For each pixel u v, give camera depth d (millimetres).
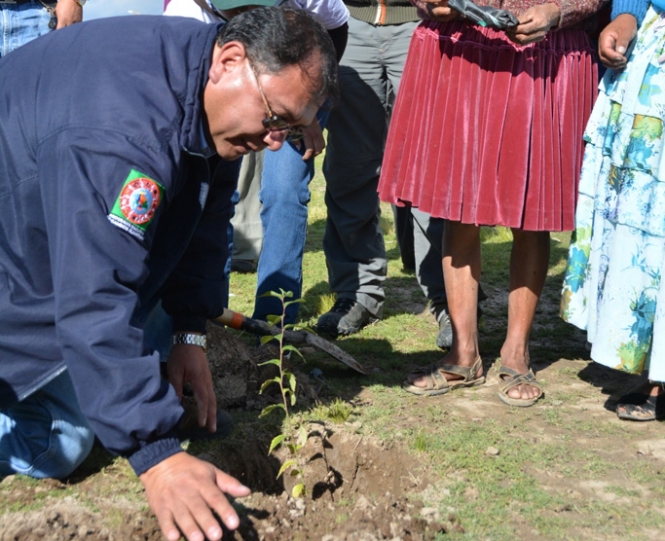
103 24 2494
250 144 2420
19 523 2613
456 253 3930
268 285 4273
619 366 3520
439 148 3688
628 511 2967
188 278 3096
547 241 3877
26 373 2621
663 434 3527
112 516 2721
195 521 2129
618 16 3543
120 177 2221
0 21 4113
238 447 3236
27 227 2469
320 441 3252
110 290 2219
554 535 2812
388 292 5723
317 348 4055
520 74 3557
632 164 3426
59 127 2293
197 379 3086
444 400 3863
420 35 3777
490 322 5008
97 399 2205
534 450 3369
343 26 4055
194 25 2473
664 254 3367
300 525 2850
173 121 2312
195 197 2580
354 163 4711
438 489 3088
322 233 7660
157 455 2215
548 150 3619
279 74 2268
